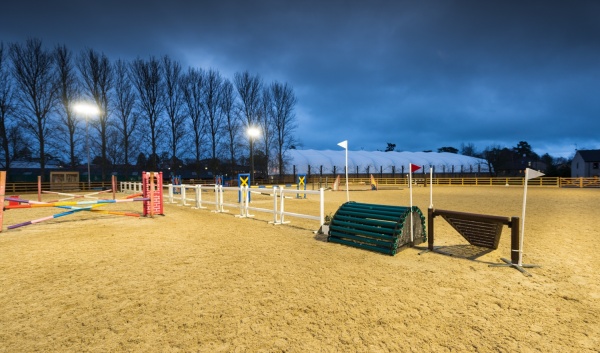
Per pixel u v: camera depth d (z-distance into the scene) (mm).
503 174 66625
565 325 3391
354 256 6332
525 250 6688
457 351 2891
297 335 3191
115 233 8781
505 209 14289
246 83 52750
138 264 5742
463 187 39344
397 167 65500
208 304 3963
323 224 8672
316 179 55312
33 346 2986
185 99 48812
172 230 9281
